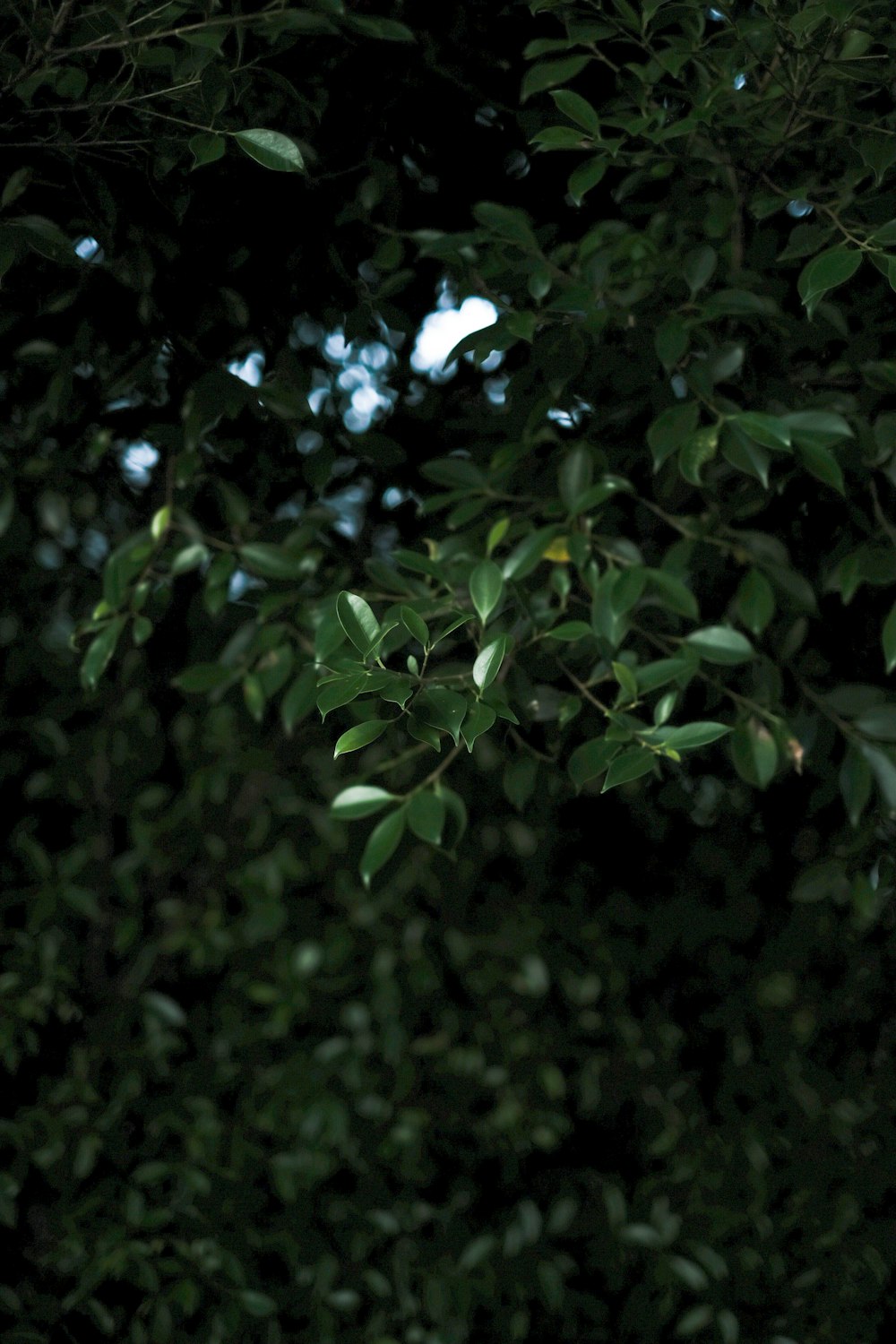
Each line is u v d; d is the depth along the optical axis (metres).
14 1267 2.20
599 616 1.32
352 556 1.97
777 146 1.40
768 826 2.17
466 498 1.68
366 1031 2.21
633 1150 2.33
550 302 1.56
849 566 1.49
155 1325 2.09
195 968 2.23
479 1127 2.25
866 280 1.62
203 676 1.68
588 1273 2.32
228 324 1.57
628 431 1.68
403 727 1.61
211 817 2.27
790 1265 2.33
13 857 2.24
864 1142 2.37
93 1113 2.18
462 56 1.60
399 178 1.69
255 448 1.74
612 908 2.34
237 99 1.25
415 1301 2.19
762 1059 2.36
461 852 2.27
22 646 2.21
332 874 2.25
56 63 1.24
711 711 1.75
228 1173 2.16
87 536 2.22
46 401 1.77
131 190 1.33
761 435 1.25
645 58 1.54
